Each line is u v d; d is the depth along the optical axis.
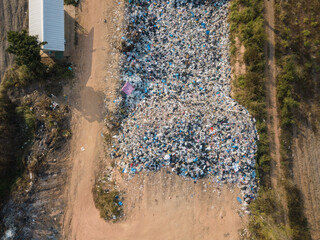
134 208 14.51
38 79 15.39
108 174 15.22
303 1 15.87
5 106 15.24
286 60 15.73
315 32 15.71
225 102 15.77
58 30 14.80
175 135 14.32
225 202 14.72
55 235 14.66
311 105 15.77
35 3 14.44
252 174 14.66
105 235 14.44
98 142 15.58
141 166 14.53
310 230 14.90
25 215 14.45
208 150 14.49
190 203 14.62
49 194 14.87
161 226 14.38
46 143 15.19
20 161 15.27
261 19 15.67
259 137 15.27
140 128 14.85
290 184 15.24
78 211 14.90
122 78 15.67
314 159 15.55
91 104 15.82
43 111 15.50
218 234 14.48
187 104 15.50
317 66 15.72
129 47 15.75
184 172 14.39
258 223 14.21
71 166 15.33
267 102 15.79
